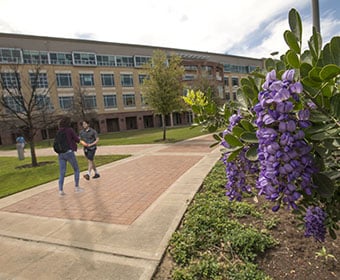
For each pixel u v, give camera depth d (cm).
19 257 296
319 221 178
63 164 551
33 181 729
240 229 304
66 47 3606
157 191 526
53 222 396
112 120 4156
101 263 271
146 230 340
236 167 155
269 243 274
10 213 454
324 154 112
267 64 166
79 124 3059
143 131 3472
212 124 202
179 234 310
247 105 165
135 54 4250
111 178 683
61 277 251
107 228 358
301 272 229
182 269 246
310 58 126
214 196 443
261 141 106
